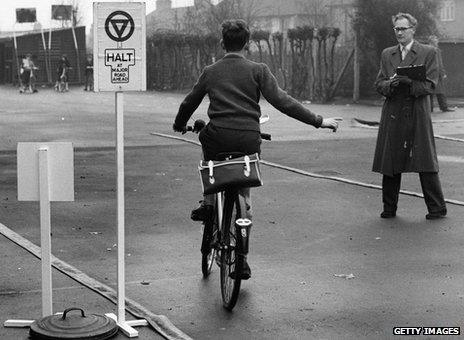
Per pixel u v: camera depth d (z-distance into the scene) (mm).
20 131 21188
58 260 7945
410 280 7270
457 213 10297
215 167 6359
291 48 34875
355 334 5879
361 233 9219
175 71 45500
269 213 10398
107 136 20031
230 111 6434
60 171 5887
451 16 75938
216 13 45125
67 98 37875
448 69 35406
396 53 9859
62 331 5715
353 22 33188
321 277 7391
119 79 5812
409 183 12711
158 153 16594
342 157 15898
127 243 8773
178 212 10516
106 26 5773
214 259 7742
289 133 20797
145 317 6184
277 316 6305
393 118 9844
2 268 7680
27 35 55750
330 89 33750
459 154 16266
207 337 5855
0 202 11094
